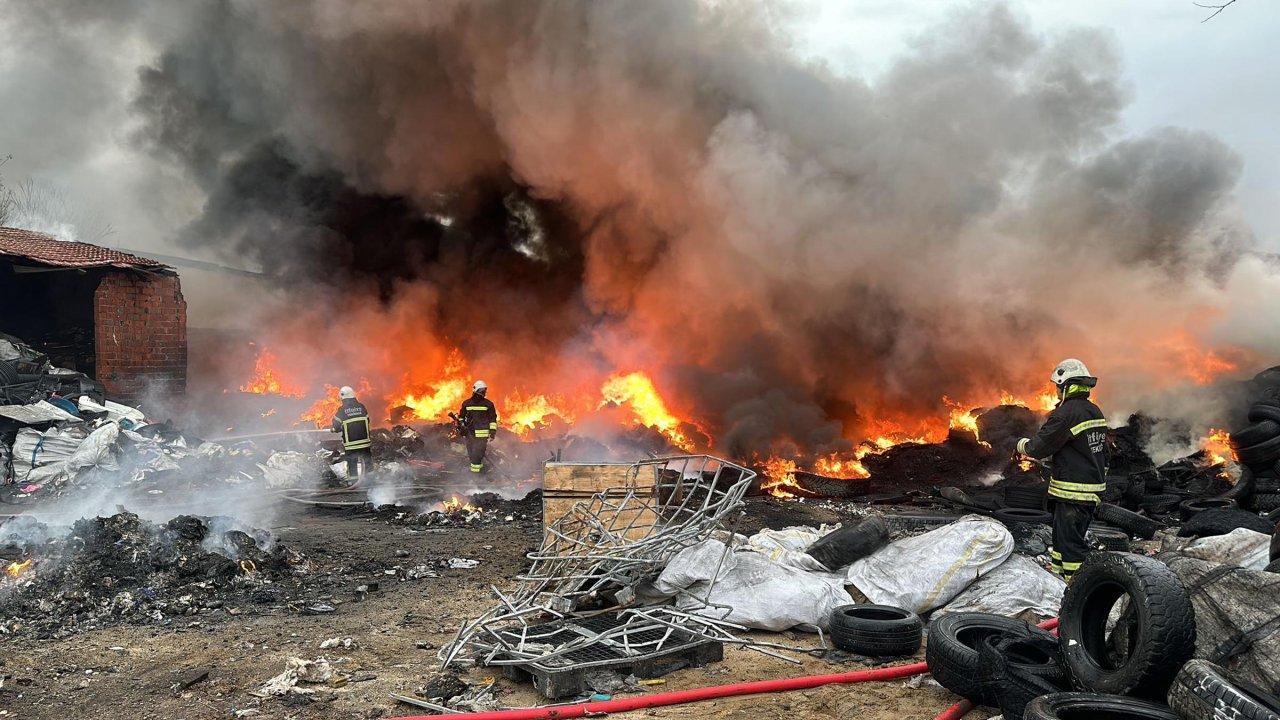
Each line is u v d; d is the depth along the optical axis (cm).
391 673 516
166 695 482
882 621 552
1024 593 609
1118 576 414
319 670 511
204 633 605
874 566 643
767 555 664
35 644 576
